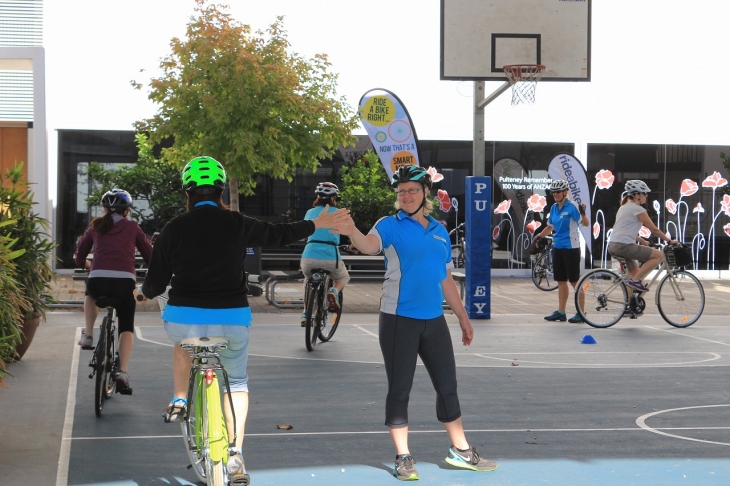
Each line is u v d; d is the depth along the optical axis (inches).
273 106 632.4
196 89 618.2
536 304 665.0
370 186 842.2
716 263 912.9
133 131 836.6
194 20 633.6
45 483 210.2
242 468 187.2
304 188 863.1
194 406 201.9
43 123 775.7
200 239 188.2
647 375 365.7
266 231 193.5
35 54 772.0
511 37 585.6
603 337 482.9
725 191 912.3
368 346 438.0
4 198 360.8
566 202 545.6
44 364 376.5
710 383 348.8
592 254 823.1
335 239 434.6
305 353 413.7
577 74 589.6
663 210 906.7
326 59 668.1
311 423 275.0
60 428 265.4
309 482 213.9
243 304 191.3
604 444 252.5
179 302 187.9
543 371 373.1
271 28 647.8
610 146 899.4
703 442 255.4
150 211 830.5
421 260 220.4
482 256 560.7
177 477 216.2
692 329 522.3
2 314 255.1
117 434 258.5
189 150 651.5
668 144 904.9
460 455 227.1
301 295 697.6
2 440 250.4
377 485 212.2
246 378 202.4
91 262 314.8
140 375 353.1
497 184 888.3
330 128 654.5
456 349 435.2
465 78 581.0
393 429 220.1
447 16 581.9
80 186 830.5
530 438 258.8
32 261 368.8
